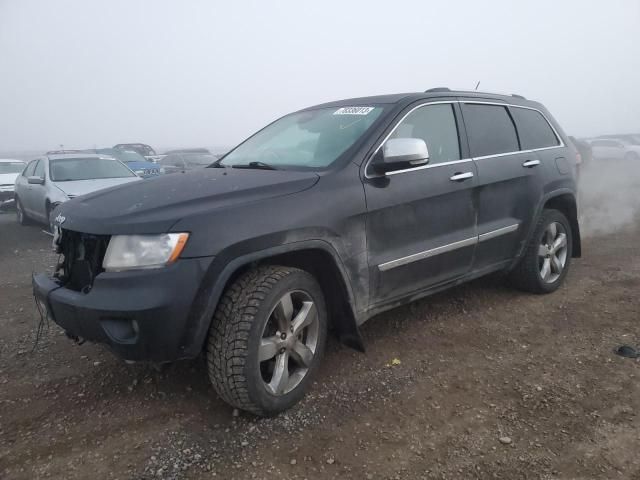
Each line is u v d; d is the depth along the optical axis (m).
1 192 14.27
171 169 17.02
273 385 2.78
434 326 4.03
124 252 2.53
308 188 2.97
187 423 2.79
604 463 2.39
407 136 3.55
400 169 3.38
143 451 2.55
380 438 2.62
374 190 3.22
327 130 3.66
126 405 2.98
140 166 16.17
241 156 3.96
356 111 3.74
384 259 3.28
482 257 4.04
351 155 3.26
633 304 4.41
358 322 3.21
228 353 2.61
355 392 3.06
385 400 2.97
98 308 2.49
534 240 4.51
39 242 8.88
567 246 4.88
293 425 2.74
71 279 2.92
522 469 2.37
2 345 3.89
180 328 2.50
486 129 4.20
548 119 5.06
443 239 3.66
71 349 3.78
